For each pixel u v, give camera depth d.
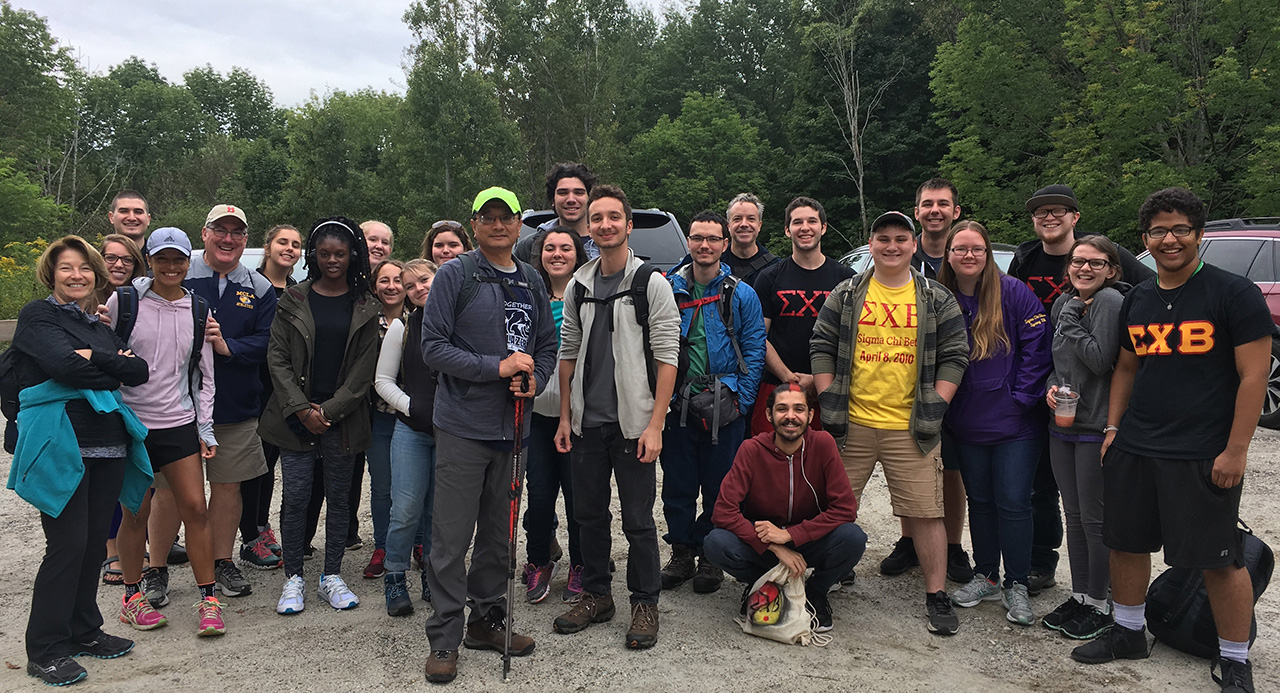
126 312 3.31
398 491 3.65
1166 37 14.95
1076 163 15.69
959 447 3.80
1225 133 14.63
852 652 3.31
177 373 3.43
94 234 36.44
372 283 4.05
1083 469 3.44
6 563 4.34
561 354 3.54
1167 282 3.01
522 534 4.89
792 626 3.39
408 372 3.63
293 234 4.72
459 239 4.68
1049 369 3.63
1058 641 3.43
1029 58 17.94
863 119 26.42
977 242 3.66
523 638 3.29
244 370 3.94
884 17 26.55
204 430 3.52
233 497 3.97
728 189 32.47
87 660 3.18
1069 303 3.53
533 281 3.34
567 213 4.59
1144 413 3.03
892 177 26.70
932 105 25.64
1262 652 3.27
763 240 30.83
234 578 3.94
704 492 4.06
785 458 3.57
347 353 3.76
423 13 37.03
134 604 3.54
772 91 41.75
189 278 4.00
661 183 33.72
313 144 37.50
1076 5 15.39
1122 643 3.22
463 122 32.41
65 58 36.41
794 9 29.91
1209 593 2.97
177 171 50.38
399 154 34.84
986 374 3.68
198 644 3.36
